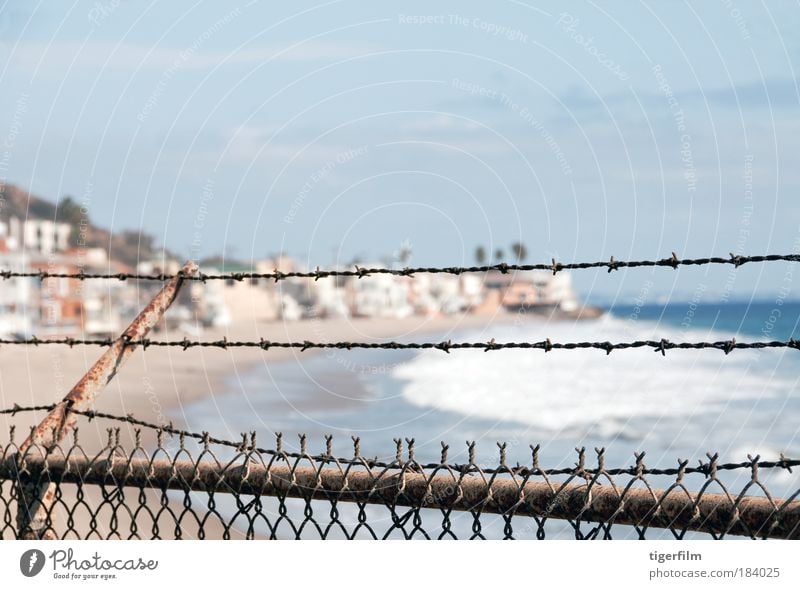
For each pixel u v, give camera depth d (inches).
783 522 94.8
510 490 109.0
